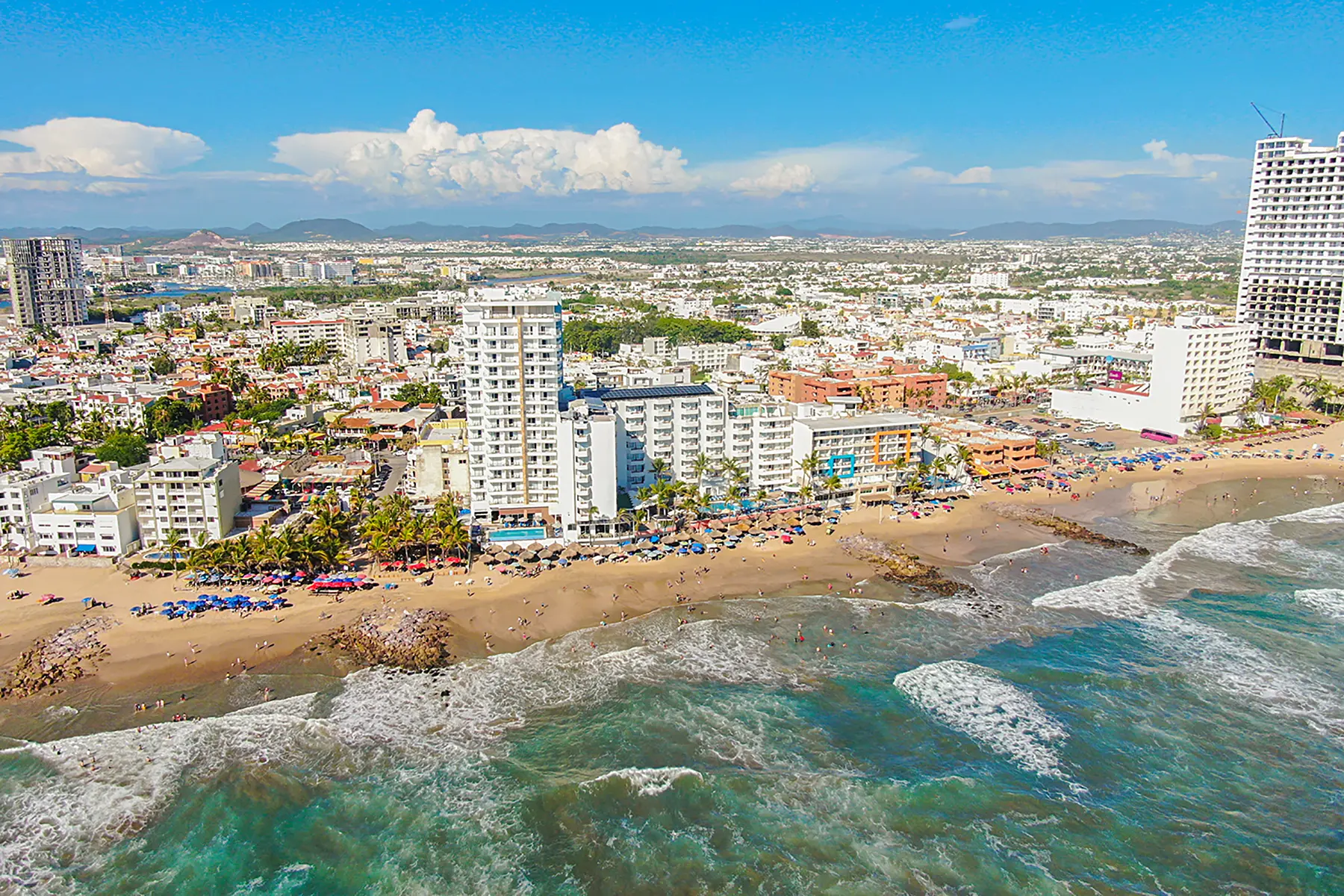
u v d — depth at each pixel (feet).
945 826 383.86
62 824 382.42
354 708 461.78
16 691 470.39
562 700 473.26
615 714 460.55
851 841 375.25
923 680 495.00
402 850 370.73
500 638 535.19
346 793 402.11
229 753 425.69
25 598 579.07
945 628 558.15
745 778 412.16
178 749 428.15
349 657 509.76
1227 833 379.96
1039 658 521.65
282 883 354.74
